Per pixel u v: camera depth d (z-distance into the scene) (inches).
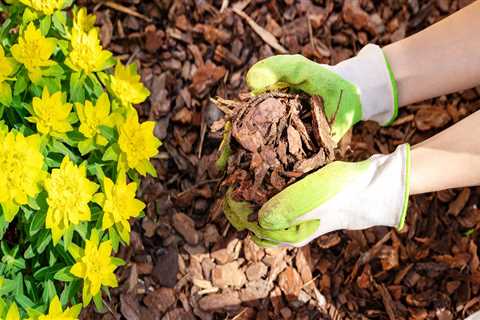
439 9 59.1
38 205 44.2
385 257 57.3
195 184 57.4
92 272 45.2
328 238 57.4
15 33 48.9
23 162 42.9
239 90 58.1
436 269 57.1
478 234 57.5
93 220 47.1
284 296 56.6
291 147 46.7
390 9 59.1
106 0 58.4
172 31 58.6
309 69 48.6
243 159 47.3
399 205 46.5
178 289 56.1
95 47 47.4
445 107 58.5
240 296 56.4
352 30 59.1
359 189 46.6
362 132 58.5
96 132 46.2
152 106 57.8
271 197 46.8
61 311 44.1
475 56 49.6
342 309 56.9
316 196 45.4
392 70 50.6
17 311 43.1
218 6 58.8
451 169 46.7
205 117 57.8
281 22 59.0
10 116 45.9
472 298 56.8
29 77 45.2
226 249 56.7
